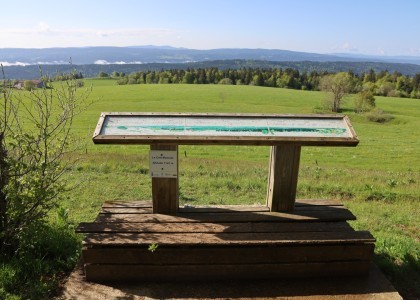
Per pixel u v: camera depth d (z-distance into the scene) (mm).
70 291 3883
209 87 87250
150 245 3889
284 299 3811
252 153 23078
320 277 4176
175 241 3918
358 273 4203
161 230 4176
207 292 3902
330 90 62438
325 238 4051
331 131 4234
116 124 4227
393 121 54844
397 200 8477
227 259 4039
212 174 10438
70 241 4867
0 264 4121
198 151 23344
